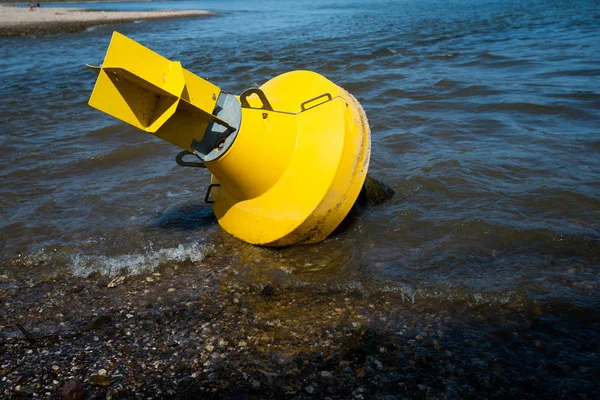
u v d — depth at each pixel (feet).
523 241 14.47
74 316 11.87
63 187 19.86
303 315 11.59
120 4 334.85
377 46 55.77
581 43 50.06
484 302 11.73
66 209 17.93
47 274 13.79
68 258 14.56
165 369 9.96
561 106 27.12
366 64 43.83
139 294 12.71
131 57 11.51
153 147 24.06
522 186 17.79
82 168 21.88
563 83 32.58
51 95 37.55
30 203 18.47
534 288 12.16
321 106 14.06
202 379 9.65
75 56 63.26
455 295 11.99
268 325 11.25
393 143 22.95
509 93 30.55
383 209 16.79
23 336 11.15
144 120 12.10
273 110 13.69
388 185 18.42
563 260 13.43
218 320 11.51
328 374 9.64
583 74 35.09
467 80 34.53
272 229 13.97
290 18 116.67
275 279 13.14
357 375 9.59
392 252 14.26
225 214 15.24
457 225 15.39
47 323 11.62
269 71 43.80
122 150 23.62
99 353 10.49
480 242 14.53
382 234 15.26
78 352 10.53
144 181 20.26
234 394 9.25
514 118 25.84
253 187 13.91
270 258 14.17
